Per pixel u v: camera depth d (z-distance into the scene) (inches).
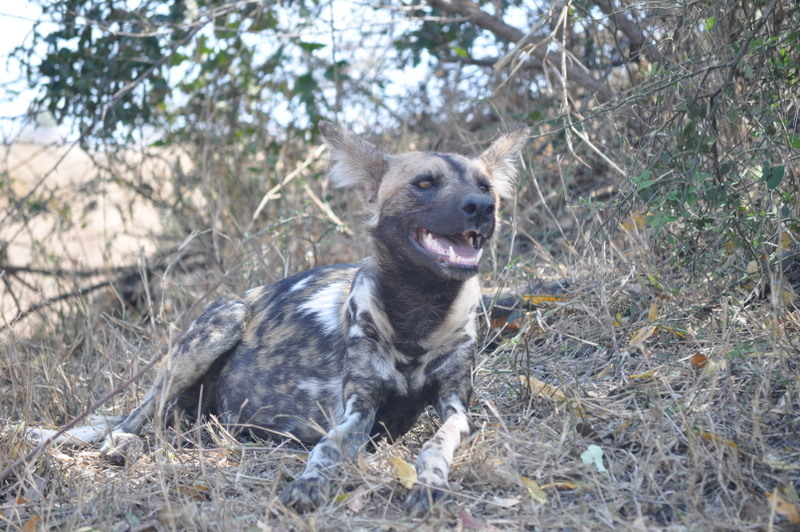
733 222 173.2
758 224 172.9
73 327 264.2
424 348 150.7
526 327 183.3
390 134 313.1
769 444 128.3
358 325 151.5
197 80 308.0
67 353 218.7
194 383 172.4
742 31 184.4
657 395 148.8
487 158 173.2
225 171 309.9
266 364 167.8
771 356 143.0
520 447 136.0
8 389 196.5
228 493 133.3
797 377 139.4
